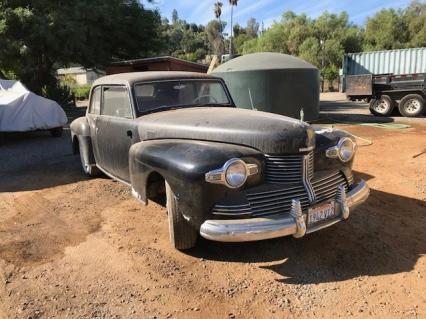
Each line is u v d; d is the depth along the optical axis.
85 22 20.22
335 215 3.98
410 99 15.38
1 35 17.83
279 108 12.90
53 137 13.27
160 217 5.24
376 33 57.50
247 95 12.91
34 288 3.68
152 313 3.29
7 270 4.00
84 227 5.02
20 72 21.48
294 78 12.80
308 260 4.04
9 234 4.88
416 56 19.50
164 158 3.91
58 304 3.43
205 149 3.79
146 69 22.78
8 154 10.45
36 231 4.95
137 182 4.43
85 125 6.72
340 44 52.00
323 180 4.09
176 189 3.78
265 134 3.83
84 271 3.96
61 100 22.59
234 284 3.66
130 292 3.58
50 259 4.22
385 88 15.85
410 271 3.79
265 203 3.71
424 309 3.24
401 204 5.49
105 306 3.39
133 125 4.98
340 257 4.08
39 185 6.96
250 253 4.20
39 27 17.81
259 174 3.78
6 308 3.39
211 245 4.39
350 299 3.39
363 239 4.45
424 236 4.52
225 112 4.74
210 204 3.61
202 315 3.25
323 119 14.75
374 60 20.61
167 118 4.65
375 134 11.12
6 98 12.39
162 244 4.46
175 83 5.39
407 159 7.95
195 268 3.95
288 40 55.19
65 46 18.94
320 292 3.50
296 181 3.89
